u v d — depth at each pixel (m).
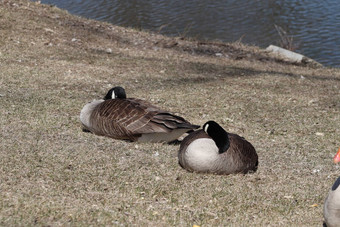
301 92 18.50
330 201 6.72
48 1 39.91
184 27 33.12
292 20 35.56
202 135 9.87
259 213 8.05
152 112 11.28
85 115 11.84
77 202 7.79
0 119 12.00
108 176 9.14
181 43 26.88
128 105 11.42
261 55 26.52
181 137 12.96
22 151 9.95
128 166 9.76
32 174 8.83
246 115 15.24
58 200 7.75
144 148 11.14
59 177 8.83
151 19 34.91
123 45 24.25
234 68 22.02
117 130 11.30
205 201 8.40
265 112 15.70
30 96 14.55
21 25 22.86
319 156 11.95
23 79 16.33
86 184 8.65
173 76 19.28
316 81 20.56
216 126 9.45
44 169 9.12
